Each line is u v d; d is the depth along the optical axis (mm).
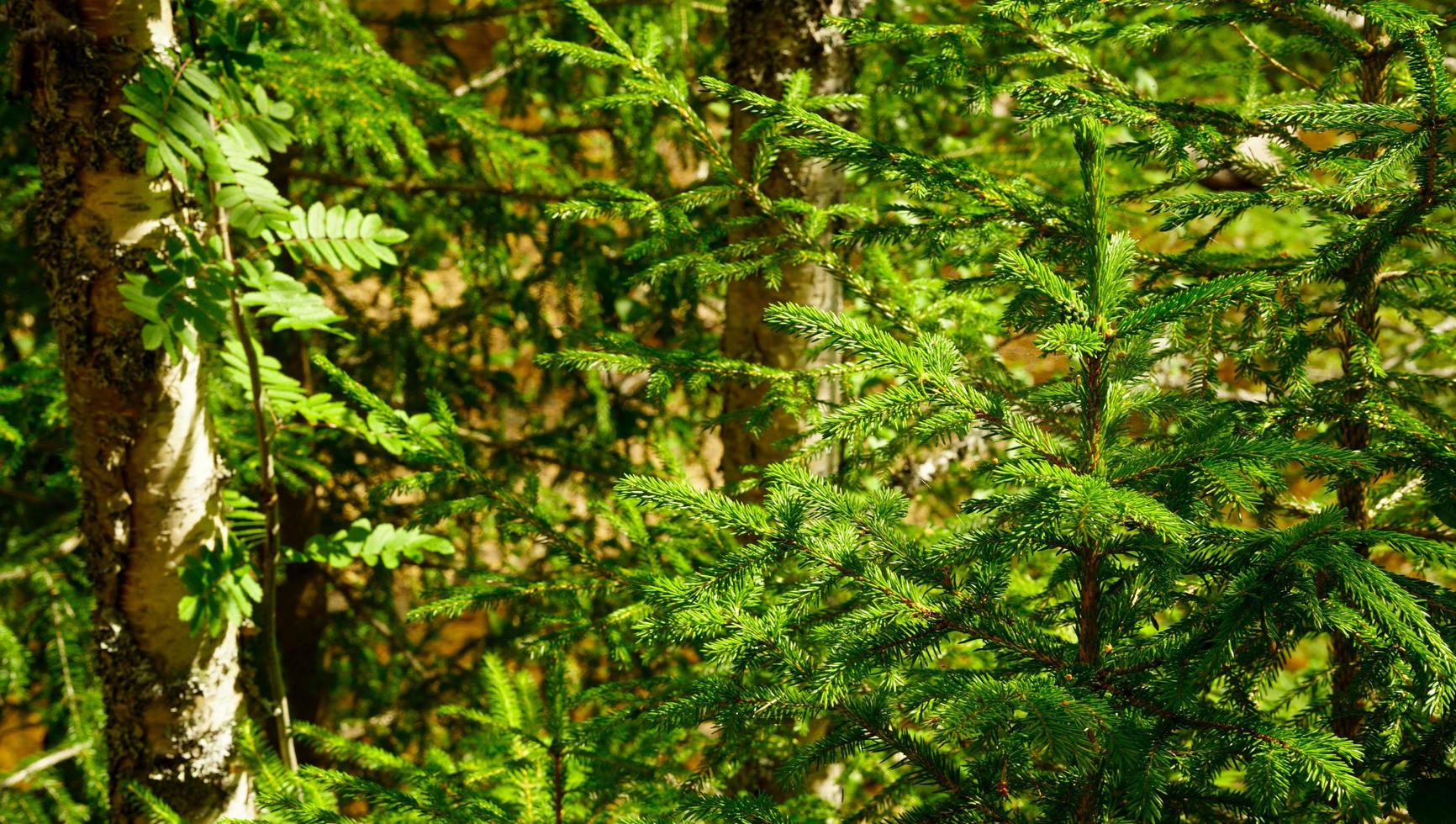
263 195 2064
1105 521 1276
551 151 5129
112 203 2338
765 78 2855
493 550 5281
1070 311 1443
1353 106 1660
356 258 2191
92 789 3727
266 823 1902
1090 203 1456
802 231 2586
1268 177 2084
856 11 2984
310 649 5109
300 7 3273
